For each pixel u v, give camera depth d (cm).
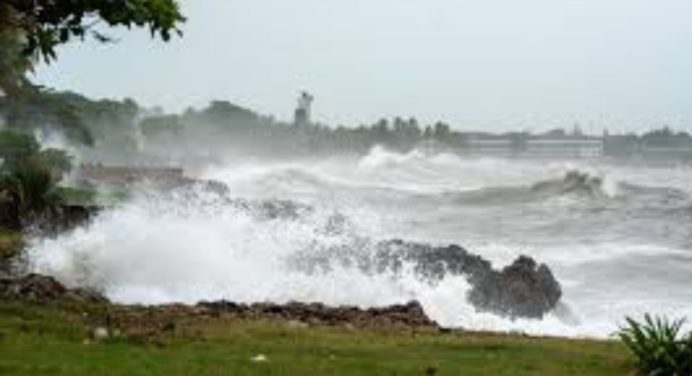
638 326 2255
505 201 12456
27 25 2556
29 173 4928
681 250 6681
